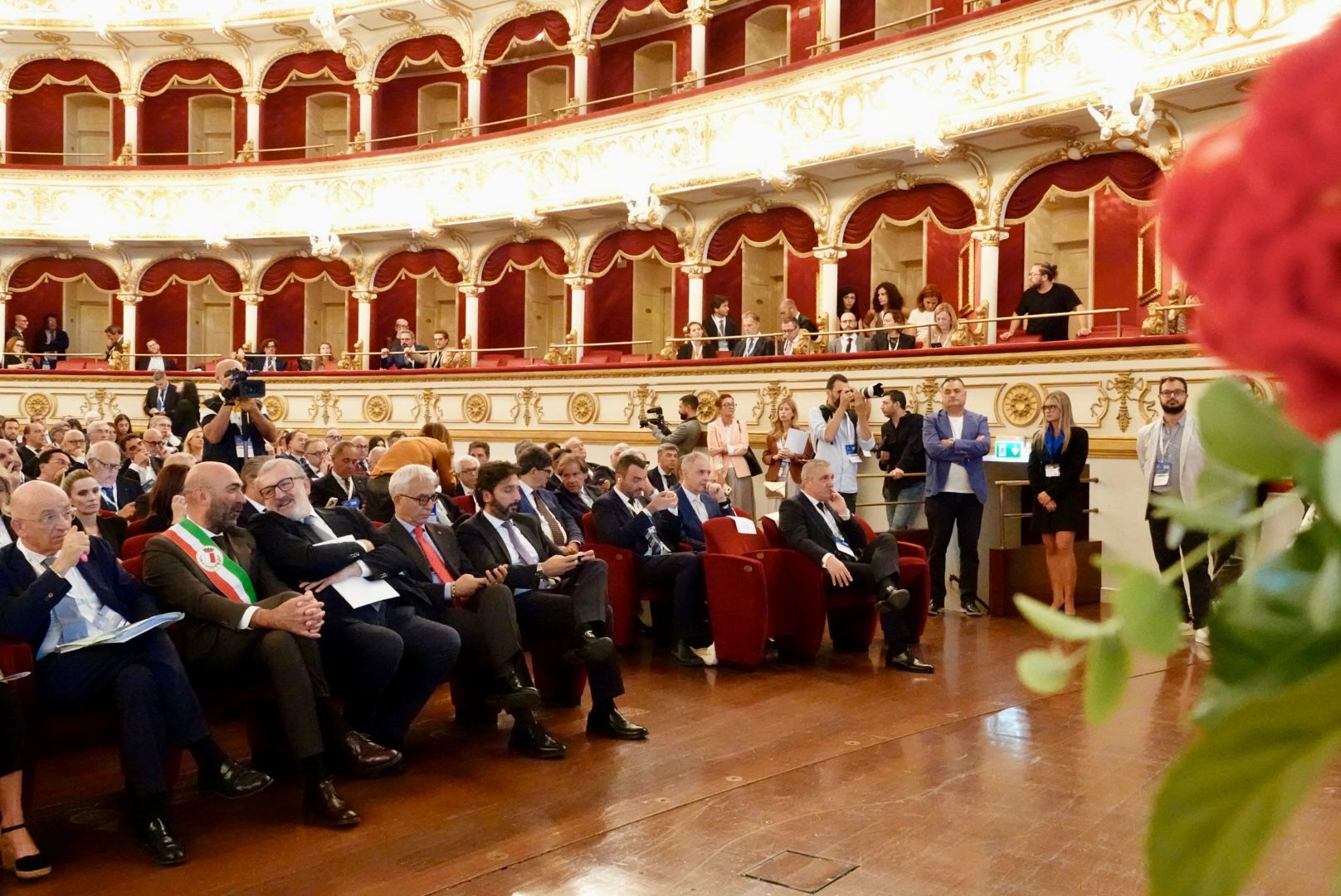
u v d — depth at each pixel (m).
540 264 18.16
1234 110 10.59
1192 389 9.37
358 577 5.39
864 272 15.73
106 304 22.84
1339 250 0.46
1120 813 4.50
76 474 5.97
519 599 6.10
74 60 21.22
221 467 5.24
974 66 11.85
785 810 4.63
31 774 4.34
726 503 9.40
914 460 9.87
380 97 20.84
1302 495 0.54
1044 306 11.70
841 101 13.08
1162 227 0.53
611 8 17.70
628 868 4.06
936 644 7.97
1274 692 0.51
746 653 7.22
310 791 4.66
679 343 15.81
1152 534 7.66
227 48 20.77
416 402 17.00
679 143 14.84
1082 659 0.56
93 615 4.69
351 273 20.22
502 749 5.59
